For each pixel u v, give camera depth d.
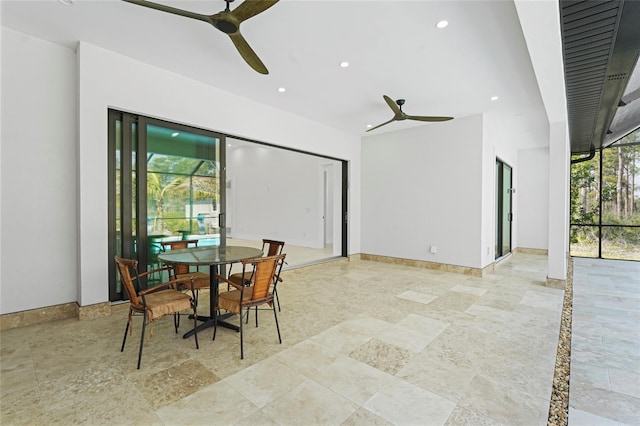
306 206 8.53
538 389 1.90
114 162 3.29
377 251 6.36
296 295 3.93
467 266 5.17
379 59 3.19
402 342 2.55
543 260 6.76
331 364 2.18
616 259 6.99
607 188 7.09
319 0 2.27
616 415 1.67
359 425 1.57
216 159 4.14
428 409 1.70
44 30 2.76
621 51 2.63
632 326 2.97
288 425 1.56
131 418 1.61
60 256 3.04
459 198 5.24
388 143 6.19
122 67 3.21
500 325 2.94
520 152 7.91
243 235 10.57
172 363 2.19
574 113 4.42
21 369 2.10
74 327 2.83
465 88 3.93
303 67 3.39
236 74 3.62
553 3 1.92
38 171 2.91
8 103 2.76
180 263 2.49
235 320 3.05
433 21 2.53
